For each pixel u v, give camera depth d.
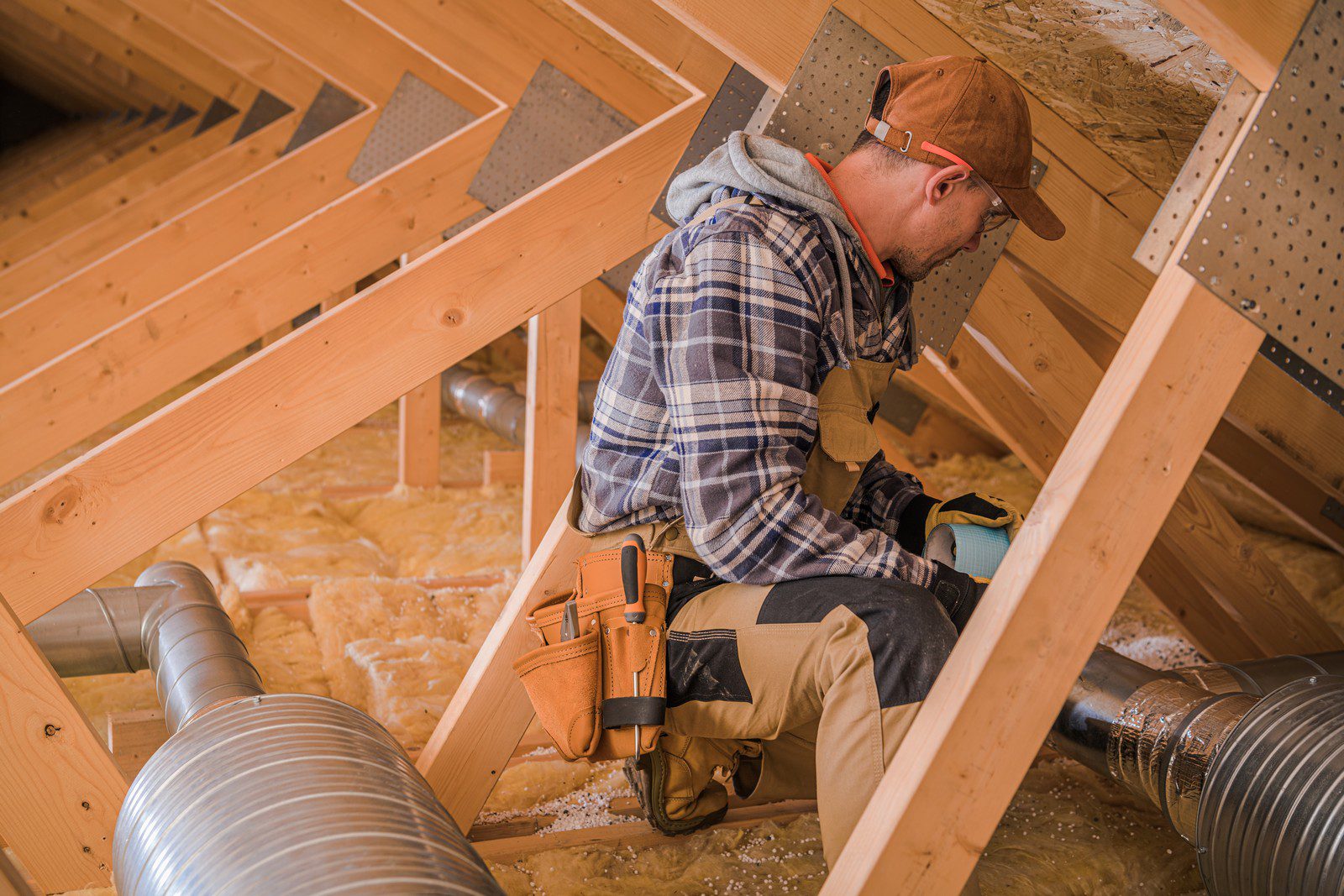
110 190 4.78
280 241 2.10
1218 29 0.84
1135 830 1.58
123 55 5.55
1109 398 0.93
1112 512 0.94
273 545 2.81
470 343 1.50
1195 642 2.12
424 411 3.32
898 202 1.17
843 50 1.41
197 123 5.83
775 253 1.12
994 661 0.94
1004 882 1.41
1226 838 1.17
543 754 1.75
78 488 1.31
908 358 1.34
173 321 2.01
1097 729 1.47
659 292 1.11
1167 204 0.94
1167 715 1.37
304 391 1.41
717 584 1.22
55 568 1.31
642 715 1.17
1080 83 1.47
